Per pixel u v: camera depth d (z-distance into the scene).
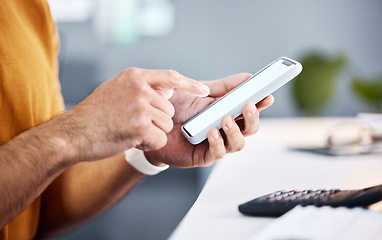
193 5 3.94
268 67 0.67
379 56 3.75
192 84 0.58
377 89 1.67
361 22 3.76
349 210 0.50
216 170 0.96
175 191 3.19
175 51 3.99
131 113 0.53
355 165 0.99
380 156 1.12
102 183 0.87
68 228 0.93
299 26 3.85
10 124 0.75
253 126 0.64
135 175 0.84
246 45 3.93
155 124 0.55
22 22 0.86
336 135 1.29
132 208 2.80
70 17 4.00
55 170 0.56
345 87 3.70
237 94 0.65
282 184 0.78
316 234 0.42
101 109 0.54
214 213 0.58
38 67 0.86
